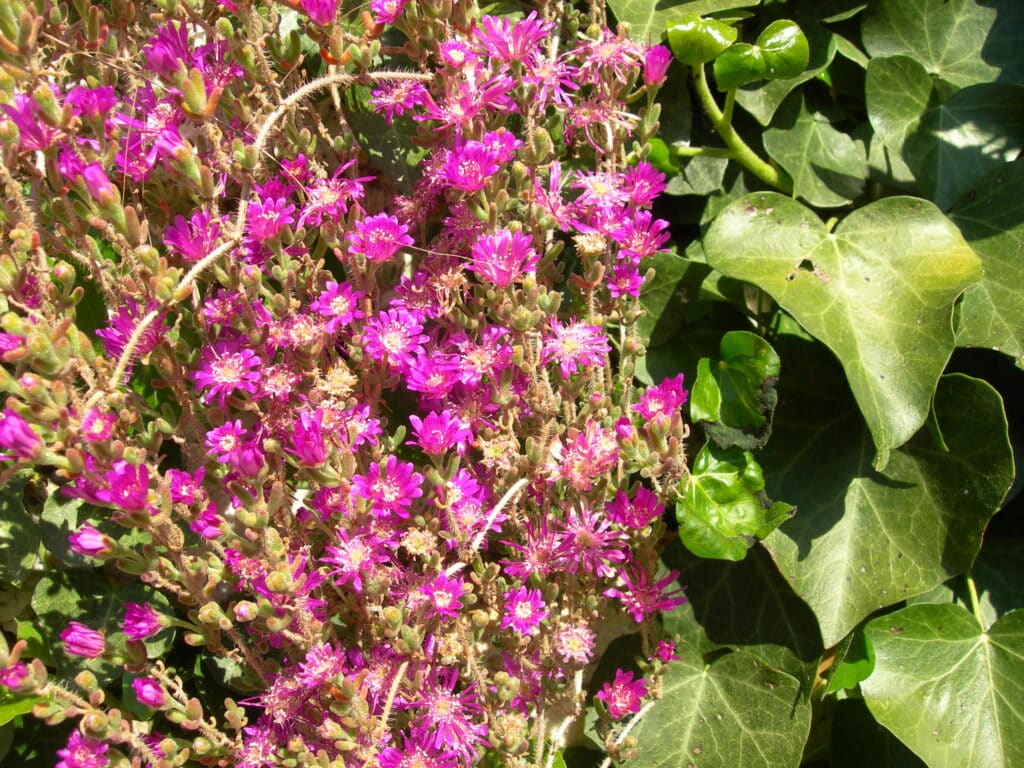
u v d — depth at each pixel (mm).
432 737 335
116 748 330
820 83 449
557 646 353
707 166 439
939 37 445
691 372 422
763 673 393
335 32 339
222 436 336
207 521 326
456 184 345
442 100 356
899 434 377
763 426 393
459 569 341
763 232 405
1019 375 425
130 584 380
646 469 344
